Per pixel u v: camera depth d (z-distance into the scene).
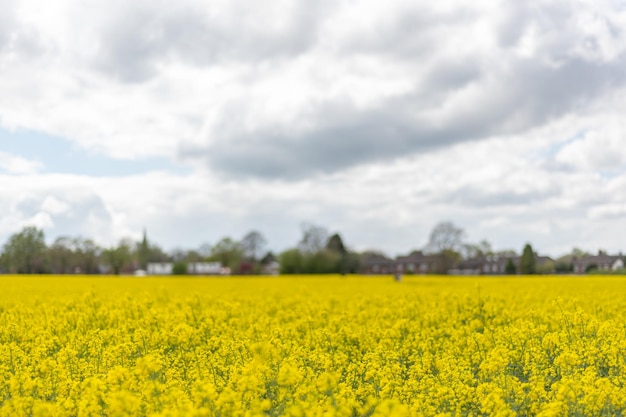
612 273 66.44
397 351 12.88
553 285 33.28
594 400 8.03
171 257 123.38
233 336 14.47
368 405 7.96
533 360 11.41
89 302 20.83
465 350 12.54
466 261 110.25
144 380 8.60
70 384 9.14
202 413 6.88
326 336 14.08
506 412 7.62
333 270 84.69
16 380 8.92
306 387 8.08
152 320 16.48
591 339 12.94
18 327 14.84
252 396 8.30
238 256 107.50
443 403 8.85
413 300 22.20
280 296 26.52
